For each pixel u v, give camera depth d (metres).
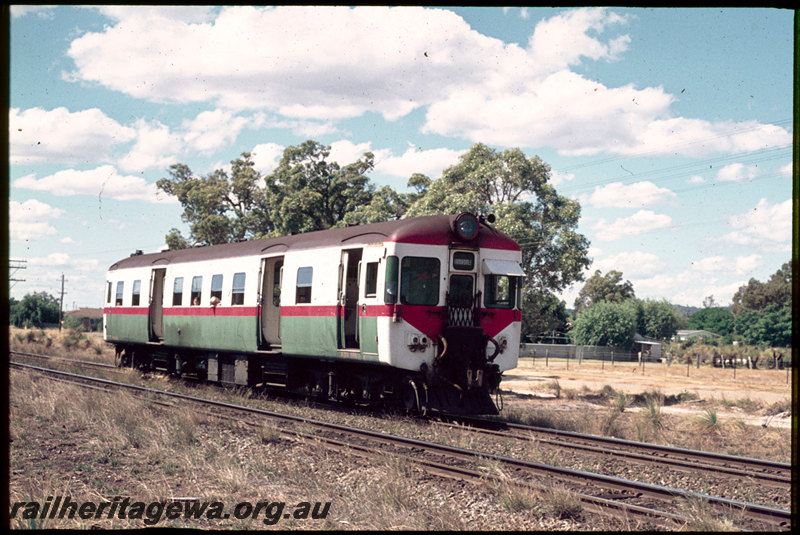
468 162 37.31
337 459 9.38
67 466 8.88
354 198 52.19
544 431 12.21
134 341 22.58
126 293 23.20
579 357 60.59
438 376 12.91
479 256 13.48
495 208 34.53
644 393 21.36
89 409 12.79
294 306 15.56
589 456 10.02
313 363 15.91
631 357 60.69
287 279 15.91
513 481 7.65
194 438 10.70
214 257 18.91
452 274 13.29
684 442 12.32
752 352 48.88
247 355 17.67
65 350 36.56
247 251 17.56
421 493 7.75
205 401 15.09
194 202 56.25
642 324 84.25
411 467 8.71
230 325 17.81
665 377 33.03
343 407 15.29
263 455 9.73
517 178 36.19
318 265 14.89
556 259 36.38
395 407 13.79
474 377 13.11
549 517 6.82
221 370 18.88
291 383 16.36
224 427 11.64
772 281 104.81
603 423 13.28
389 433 11.85
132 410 12.39
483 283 13.52
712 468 9.01
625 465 9.45
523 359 54.72
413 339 12.73
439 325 12.98
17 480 8.02
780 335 80.38
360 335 13.43
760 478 8.65
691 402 20.00
